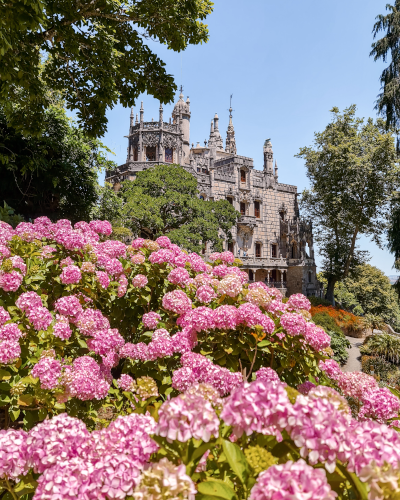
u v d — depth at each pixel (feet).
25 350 11.94
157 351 12.31
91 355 15.51
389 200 111.96
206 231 92.89
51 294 17.75
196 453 5.30
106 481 5.34
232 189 147.13
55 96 58.75
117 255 19.52
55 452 5.91
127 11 36.47
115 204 73.10
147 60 40.22
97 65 34.24
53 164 54.54
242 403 5.25
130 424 5.90
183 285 17.37
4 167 49.73
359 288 160.15
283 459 5.45
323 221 133.39
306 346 13.01
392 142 106.63
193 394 6.36
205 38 39.45
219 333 13.03
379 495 4.24
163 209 95.40
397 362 53.88
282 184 168.55
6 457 6.16
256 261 150.51
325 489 4.18
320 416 4.82
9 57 23.90
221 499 5.08
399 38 96.12
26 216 54.75
